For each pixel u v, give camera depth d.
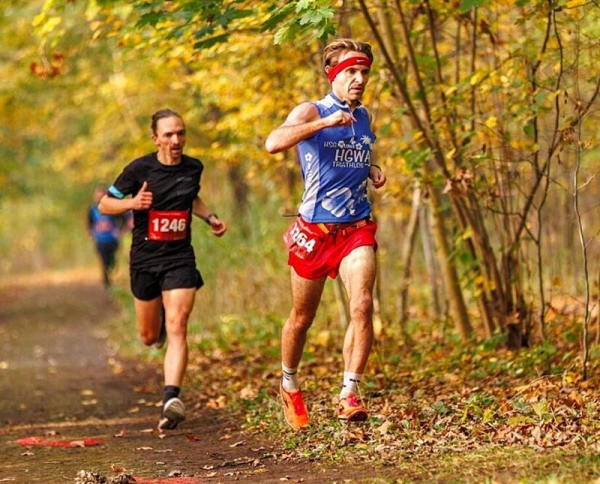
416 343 22.66
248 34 20.95
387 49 20.06
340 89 13.53
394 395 16.52
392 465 11.90
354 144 13.49
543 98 16.31
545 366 17.25
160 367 26.23
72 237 91.31
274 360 23.41
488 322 20.23
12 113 41.97
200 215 18.44
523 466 10.91
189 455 14.36
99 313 44.47
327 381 18.91
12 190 61.31
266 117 25.03
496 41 19.31
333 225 13.55
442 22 19.53
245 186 34.97
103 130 44.72
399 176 23.59
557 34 16.14
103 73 36.16
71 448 15.48
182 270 17.52
